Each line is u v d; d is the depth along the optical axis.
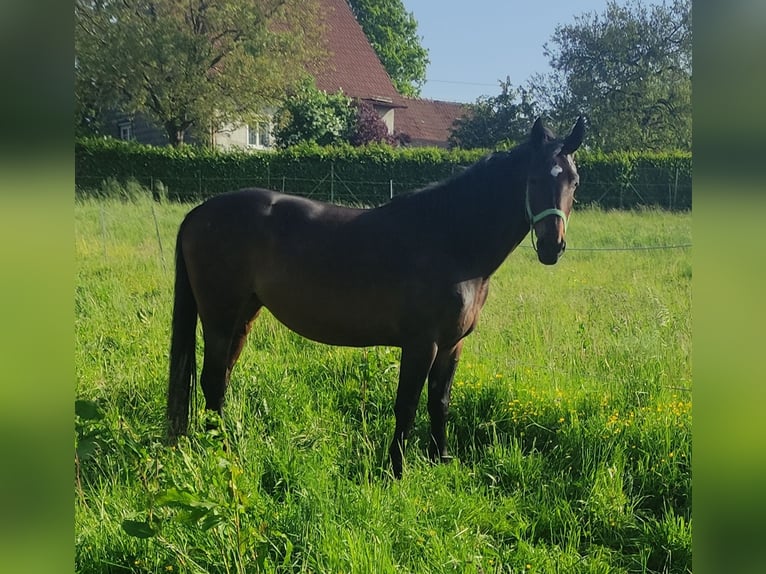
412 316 3.63
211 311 4.04
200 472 3.01
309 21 23.97
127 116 25.83
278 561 2.66
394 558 2.65
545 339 5.50
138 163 17.81
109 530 2.75
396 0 45.09
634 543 3.15
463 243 3.69
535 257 9.78
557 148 3.56
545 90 29.30
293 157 18.42
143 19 21.66
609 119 27.66
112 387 4.37
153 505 2.60
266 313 6.09
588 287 7.52
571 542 3.02
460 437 4.29
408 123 37.41
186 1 21.91
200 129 23.16
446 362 3.90
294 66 23.23
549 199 3.47
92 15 21.25
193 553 2.62
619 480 3.46
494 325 6.01
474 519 3.11
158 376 4.57
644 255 10.03
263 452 3.52
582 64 28.84
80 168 17.44
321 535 2.69
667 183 18.73
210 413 3.54
